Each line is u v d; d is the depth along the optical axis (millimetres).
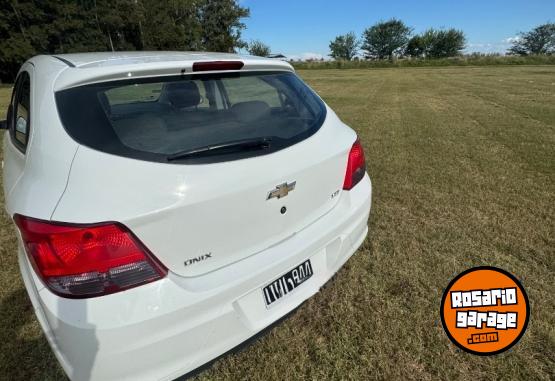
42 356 1722
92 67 1294
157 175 1130
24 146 1574
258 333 1440
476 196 3549
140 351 1112
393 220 3086
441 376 1613
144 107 1336
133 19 40156
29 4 31953
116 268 1074
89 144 1147
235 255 1353
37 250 1068
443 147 5484
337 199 1847
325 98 12609
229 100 1564
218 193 1210
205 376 1624
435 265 2414
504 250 2568
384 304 2064
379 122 7797
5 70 31969
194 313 1190
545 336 1795
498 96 11805
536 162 4543
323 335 1852
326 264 1773
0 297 2119
